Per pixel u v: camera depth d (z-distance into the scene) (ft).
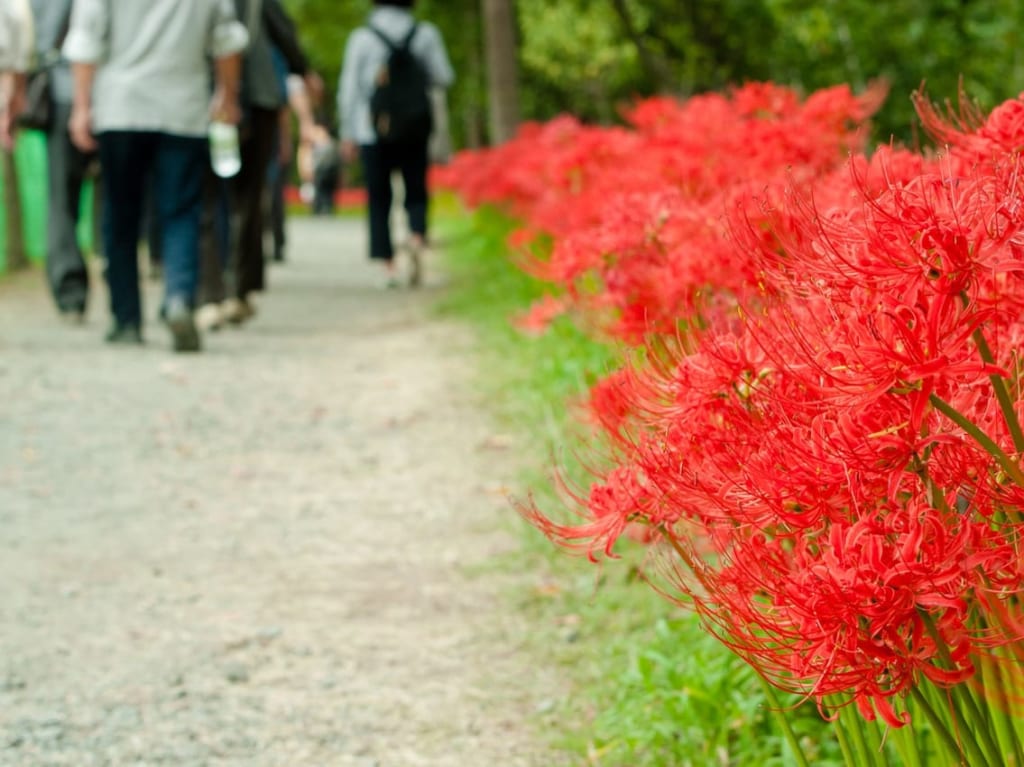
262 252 33.50
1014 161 6.73
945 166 6.78
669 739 11.27
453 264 48.60
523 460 20.29
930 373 5.67
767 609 6.65
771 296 7.93
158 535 17.62
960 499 7.07
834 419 6.47
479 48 114.01
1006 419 6.17
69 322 33.14
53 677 13.21
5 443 21.76
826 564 6.04
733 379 7.36
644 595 14.69
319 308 37.73
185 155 28.19
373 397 25.26
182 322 28.73
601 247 13.26
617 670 12.84
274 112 32.40
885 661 5.95
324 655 13.87
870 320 5.85
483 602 15.25
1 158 44.96
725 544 7.29
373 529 17.88
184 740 11.91
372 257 41.88
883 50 31.01
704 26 38.04
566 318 25.61
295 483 19.98
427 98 40.63
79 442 21.90
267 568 16.47
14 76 31.83
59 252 32.94
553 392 22.22
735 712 11.21
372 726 12.25
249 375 27.09
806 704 11.27
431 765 11.51
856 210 7.17
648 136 24.16
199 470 20.57
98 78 27.94
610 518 7.56
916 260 5.74
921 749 9.36
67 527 17.87
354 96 40.91
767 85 18.71
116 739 11.90
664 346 9.23
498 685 13.10
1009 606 6.50
